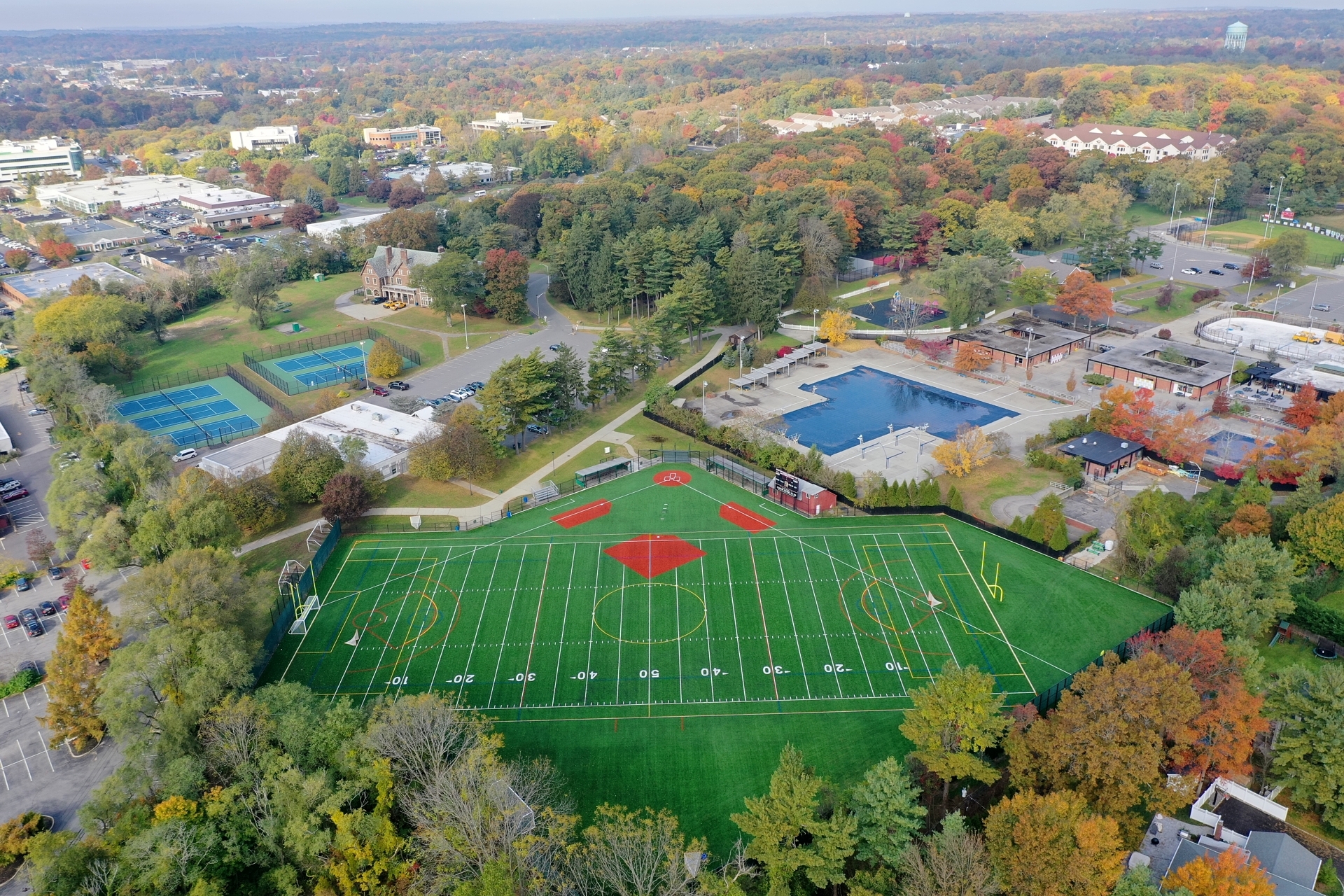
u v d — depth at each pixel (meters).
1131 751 80.44
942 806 86.06
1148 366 189.00
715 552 131.62
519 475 155.88
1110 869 69.69
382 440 162.62
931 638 112.12
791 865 73.38
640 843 75.12
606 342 182.12
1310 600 107.75
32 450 173.62
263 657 108.50
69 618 102.56
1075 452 152.75
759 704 101.94
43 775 95.25
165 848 73.06
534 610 119.25
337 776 83.81
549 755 94.94
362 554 132.88
